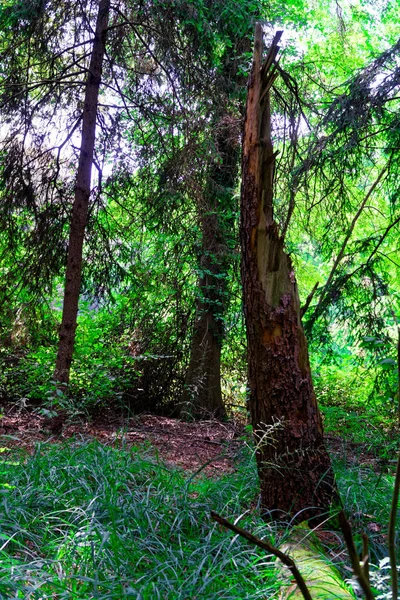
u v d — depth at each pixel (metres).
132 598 2.98
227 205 10.22
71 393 9.24
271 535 3.76
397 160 7.44
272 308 4.37
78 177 8.23
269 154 4.42
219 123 9.06
